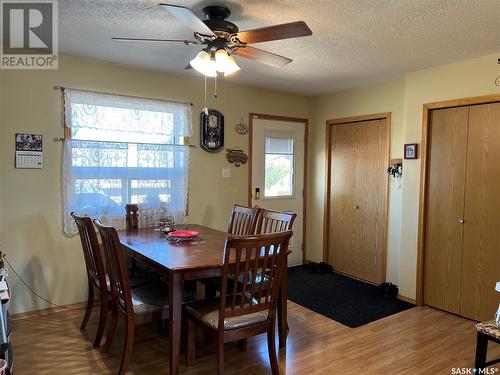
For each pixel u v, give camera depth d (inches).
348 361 97.8
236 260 78.9
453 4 82.9
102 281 100.7
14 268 121.1
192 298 98.7
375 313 131.3
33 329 114.3
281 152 184.7
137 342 107.7
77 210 130.3
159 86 146.6
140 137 142.1
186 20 74.1
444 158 132.6
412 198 141.6
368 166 166.7
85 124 130.6
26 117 121.1
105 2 84.7
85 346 103.8
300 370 93.2
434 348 105.3
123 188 138.7
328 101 185.3
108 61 133.6
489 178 120.7
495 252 119.7
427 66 133.1
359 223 171.3
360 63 130.0
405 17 90.2
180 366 94.7
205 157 159.9
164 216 148.1
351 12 87.7
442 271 133.8
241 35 82.4
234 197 169.6
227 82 162.7
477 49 113.8
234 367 95.0
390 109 156.7
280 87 171.6
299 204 192.5
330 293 152.6
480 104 122.3
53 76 125.0
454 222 130.1
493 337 79.1
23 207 121.8
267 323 87.2
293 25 75.7
